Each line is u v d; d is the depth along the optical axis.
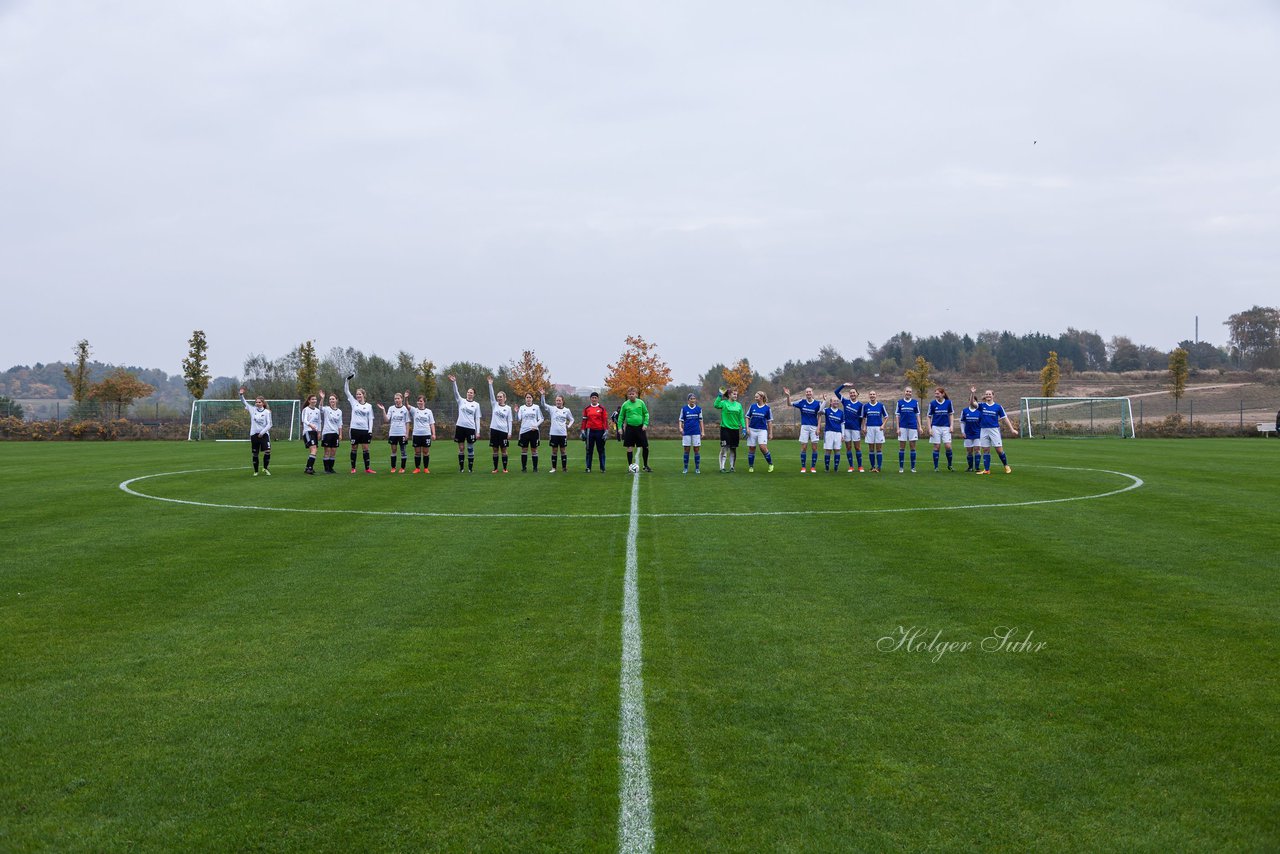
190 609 7.98
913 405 23.38
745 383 63.53
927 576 9.24
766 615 7.65
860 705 5.49
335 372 69.25
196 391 56.03
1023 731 5.08
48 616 7.75
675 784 4.44
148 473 22.78
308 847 3.90
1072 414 69.88
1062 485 18.92
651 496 16.98
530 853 3.83
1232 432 53.66
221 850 3.89
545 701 5.57
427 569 9.76
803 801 4.26
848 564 9.91
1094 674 6.07
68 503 15.89
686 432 23.27
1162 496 16.56
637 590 8.64
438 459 29.92
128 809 4.24
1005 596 8.33
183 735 5.09
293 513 14.50
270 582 9.12
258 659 6.49
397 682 5.96
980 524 12.99
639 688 5.79
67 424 51.75
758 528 12.66
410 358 73.81
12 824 4.11
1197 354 139.25
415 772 4.59
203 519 13.77
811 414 23.05
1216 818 4.11
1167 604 8.00
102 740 5.03
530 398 23.36
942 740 4.96
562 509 14.96
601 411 23.36
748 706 5.47
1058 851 3.84
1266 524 12.84
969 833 3.98
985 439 22.36
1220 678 5.97
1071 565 9.80
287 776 4.56
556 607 7.98
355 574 9.51
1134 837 3.94
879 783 4.44
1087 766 4.63
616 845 3.88
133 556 10.59
